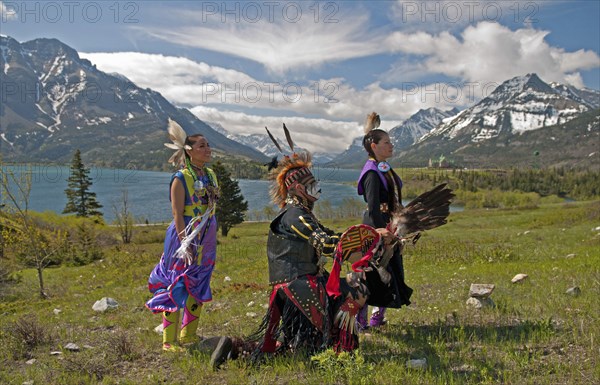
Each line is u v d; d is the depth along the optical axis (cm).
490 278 1036
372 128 604
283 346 517
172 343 598
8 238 2533
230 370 499
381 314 633
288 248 493
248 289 1118
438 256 1806
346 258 475
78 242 3266
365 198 584
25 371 573
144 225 8144
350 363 453
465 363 492
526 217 4884
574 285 862
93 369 548
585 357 484
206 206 601
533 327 588
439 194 498
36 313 1072
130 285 1542
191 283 589
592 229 2711
